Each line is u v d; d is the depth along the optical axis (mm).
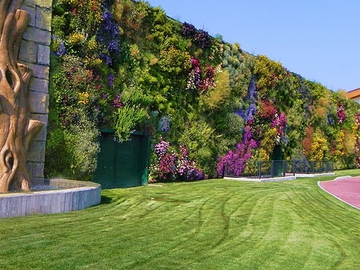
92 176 13820
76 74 13055
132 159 16203
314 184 20422
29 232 6746
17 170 9289
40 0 10922
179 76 18672
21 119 9539
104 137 14797
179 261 5891
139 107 16031
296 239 7770
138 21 16297
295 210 11391
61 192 8648
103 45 14453
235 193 14477
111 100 14867
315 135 31766
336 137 35125
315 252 6934
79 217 8297
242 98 23344
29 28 10602
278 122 26031
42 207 8258
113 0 15125
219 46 21531
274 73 26047
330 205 13180
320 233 8477
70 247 6121
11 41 9680
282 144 27109
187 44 19125
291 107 28875
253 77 24766
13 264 5184
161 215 9398
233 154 21906
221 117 21328
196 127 19547
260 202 12508
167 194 13375
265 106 24953
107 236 6953
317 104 32438
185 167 18328
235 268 5758
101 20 14188
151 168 16844
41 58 10891
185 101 19141
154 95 17109
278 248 7023
